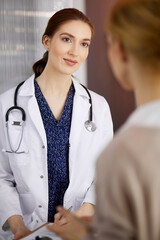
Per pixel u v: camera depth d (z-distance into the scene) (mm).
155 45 540
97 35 2621
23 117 1516
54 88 1535
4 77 2355
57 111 1543
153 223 499
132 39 551
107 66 2652
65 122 1536
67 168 1517
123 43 574
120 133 570
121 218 516
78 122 1545
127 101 2674
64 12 1447
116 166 521
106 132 1648
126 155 522
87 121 1577
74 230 748
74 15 1436
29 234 1165
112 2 2551
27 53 2354
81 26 1432
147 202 502
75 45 1430
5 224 1435
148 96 581
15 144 1492
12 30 2334
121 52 596
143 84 582
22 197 1500
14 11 2324
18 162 1482
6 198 1448
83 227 739
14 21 2328
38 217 1475
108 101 2691
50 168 1493
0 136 1544
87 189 1539
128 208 515
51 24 1472
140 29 542
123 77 625
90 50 2652
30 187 1471
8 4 2312
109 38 615
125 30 557
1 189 1471
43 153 1487
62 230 798
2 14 2318
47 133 1504
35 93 1547
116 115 2701
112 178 521
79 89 1604
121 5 570
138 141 530
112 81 2672
